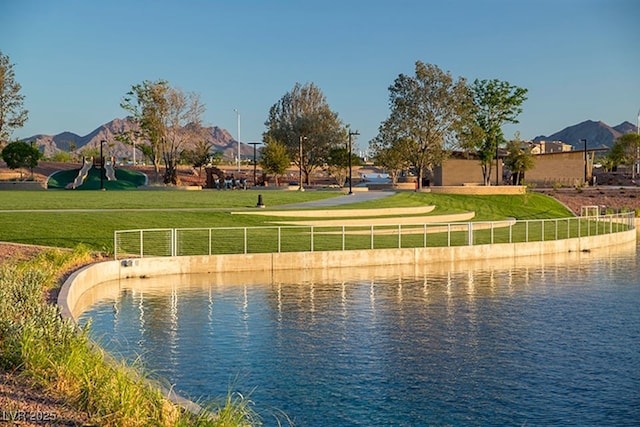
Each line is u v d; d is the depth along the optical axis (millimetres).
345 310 23500
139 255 30516
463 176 92875
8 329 11875
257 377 15836
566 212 68812
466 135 83188
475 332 20500
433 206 56562
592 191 81312
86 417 8961
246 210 45438
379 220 45531
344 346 18734
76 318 21531
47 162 112625
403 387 15250
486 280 30641
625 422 13281
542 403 14312
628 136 127375
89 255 29109
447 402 14328
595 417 13555
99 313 22484
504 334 20234
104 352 12531
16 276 18828
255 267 31859
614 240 47406
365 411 13789
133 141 93000
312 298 25609
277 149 92188
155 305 23859
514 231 49312
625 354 18078
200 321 21516
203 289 27062
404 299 25672
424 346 18812
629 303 25141
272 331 20312
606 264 36812
